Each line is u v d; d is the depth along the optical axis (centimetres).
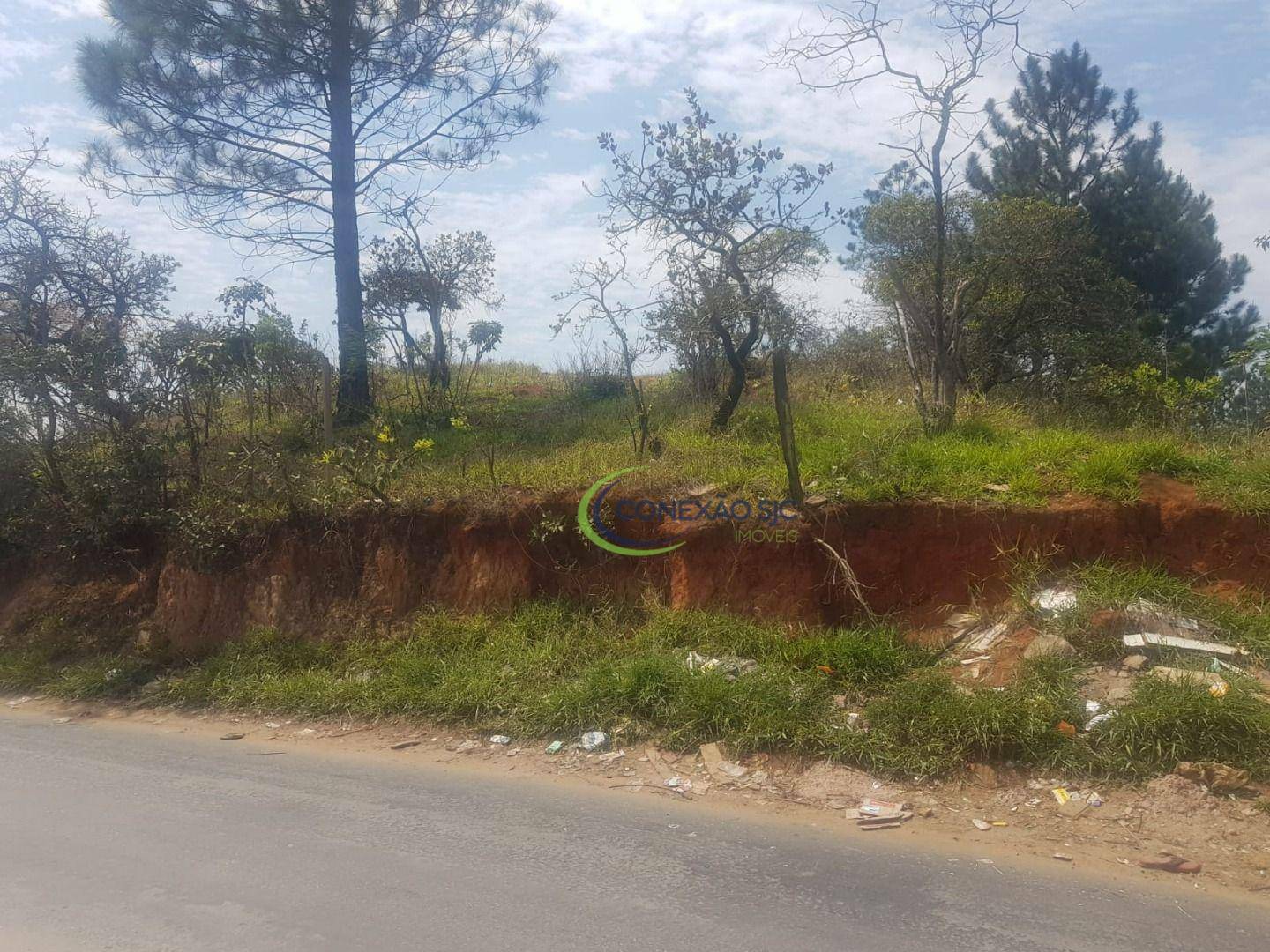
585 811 498
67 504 908
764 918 382
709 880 416
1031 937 365
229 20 1197
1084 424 907
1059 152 1653
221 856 447
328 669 746
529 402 1298
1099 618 600
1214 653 572
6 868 438
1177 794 473
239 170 1290
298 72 1259
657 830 472
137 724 689
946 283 1020
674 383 1185
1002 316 1150
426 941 367
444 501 817
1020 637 617
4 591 962
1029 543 665
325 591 821
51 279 1122
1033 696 547
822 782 521
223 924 383
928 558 691
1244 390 938
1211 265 1612
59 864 441
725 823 480
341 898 403
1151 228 1571
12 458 917
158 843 463
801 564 700
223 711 703
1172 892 402
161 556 899
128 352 899
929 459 743
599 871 426
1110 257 1573
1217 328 1639
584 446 930
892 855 440
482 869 429
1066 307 1145
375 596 802
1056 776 504
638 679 616
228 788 540
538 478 817
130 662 802
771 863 433
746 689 594
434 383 1280
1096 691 558
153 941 371
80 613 891
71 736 658
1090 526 659
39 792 538
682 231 917
